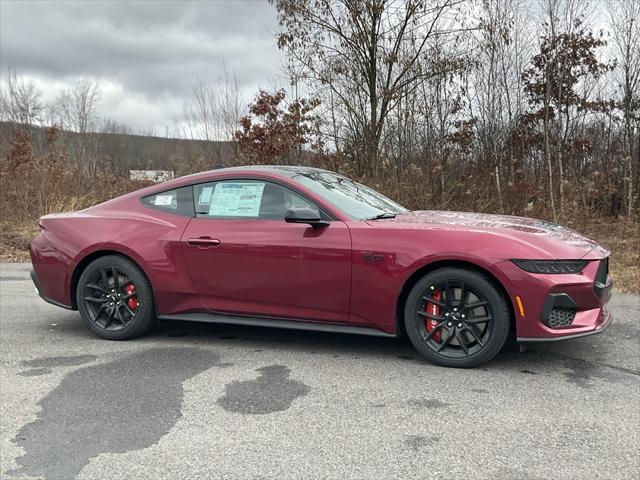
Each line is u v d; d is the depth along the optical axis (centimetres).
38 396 356
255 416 323
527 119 1384
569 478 251
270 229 431
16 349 459
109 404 343
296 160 1394
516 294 374
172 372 399
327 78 1442
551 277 371
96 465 269
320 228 418
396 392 356
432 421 313
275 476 257
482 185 1154
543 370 394
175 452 281
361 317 412
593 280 378
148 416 325
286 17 1436
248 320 445
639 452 275
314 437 296
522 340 378
